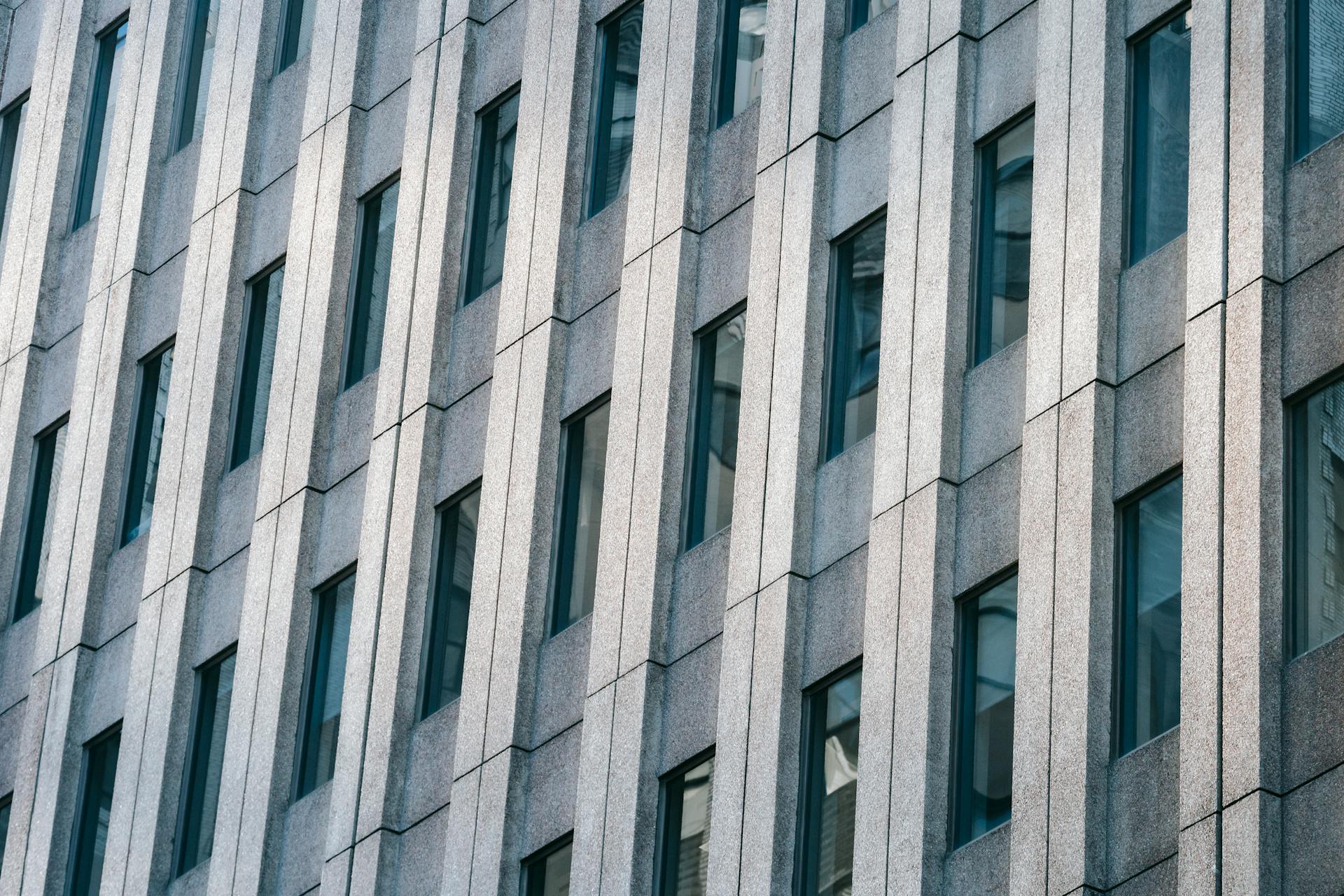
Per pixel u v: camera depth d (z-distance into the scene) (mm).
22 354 54281
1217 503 31703
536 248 43719
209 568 47344
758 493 38156
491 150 46125
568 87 44500
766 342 39125
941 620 34812
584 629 40281
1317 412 31688
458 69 46531
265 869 43094
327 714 43969
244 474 47500
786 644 36625
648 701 38344
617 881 37500
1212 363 32469
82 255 54500
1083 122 35625
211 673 46531
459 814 40312
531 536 41281
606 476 40688
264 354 48594
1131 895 31234
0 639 52062
